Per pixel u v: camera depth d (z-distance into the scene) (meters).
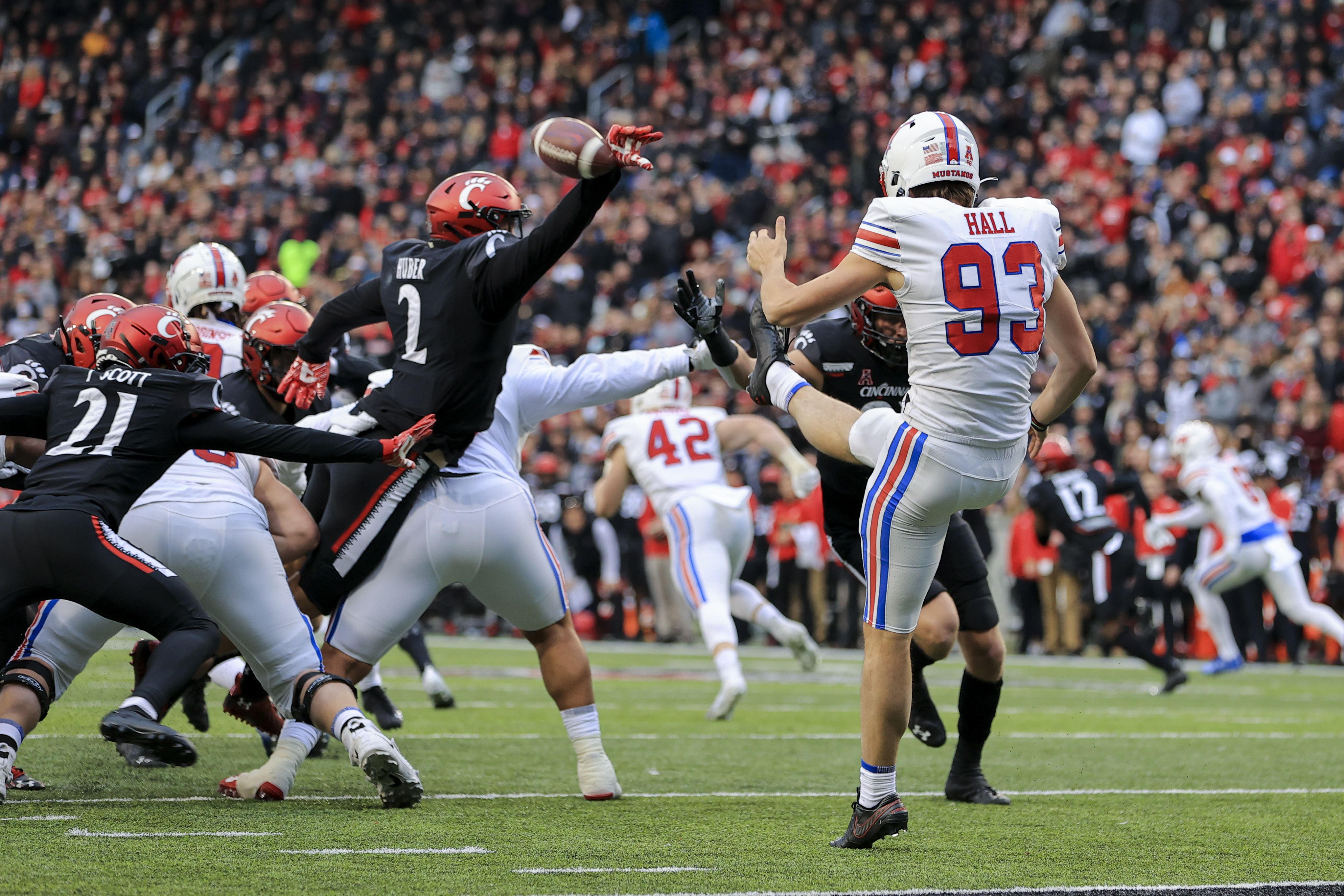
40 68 91.94
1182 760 23.36
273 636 17.14
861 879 12.89
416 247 17.36
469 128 80.94
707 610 29.62
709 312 16.39
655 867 13.27
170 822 15.10
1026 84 74.62
